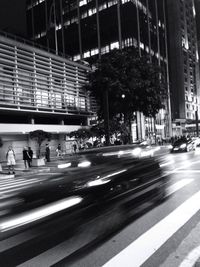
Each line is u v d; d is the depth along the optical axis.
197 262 4.26
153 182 11.02
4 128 28.86
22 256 4.52
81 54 72.75
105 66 32.62
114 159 8.11
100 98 34.62
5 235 4.35
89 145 32.12
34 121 34.53
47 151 24.89
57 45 77.62
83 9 72.94
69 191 5.60
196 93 103.06
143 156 10.52
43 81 33.12
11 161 18.88
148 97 32.09
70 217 5.56
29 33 84.81
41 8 81.88
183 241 5.11
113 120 32.84
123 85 31.84
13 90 28.91
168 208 7.30
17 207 4.51
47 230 5.13
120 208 7.23
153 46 75.44
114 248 4.84
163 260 4.36
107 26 68.44
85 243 5.03
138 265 4.21
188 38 100.81
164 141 57.03
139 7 69.56
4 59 28.52
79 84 38.56
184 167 16.14
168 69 89.44
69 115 36.91
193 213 6.84
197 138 35.75
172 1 93.06
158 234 5.48
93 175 6.59
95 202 6.45
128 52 34.03
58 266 4.22
